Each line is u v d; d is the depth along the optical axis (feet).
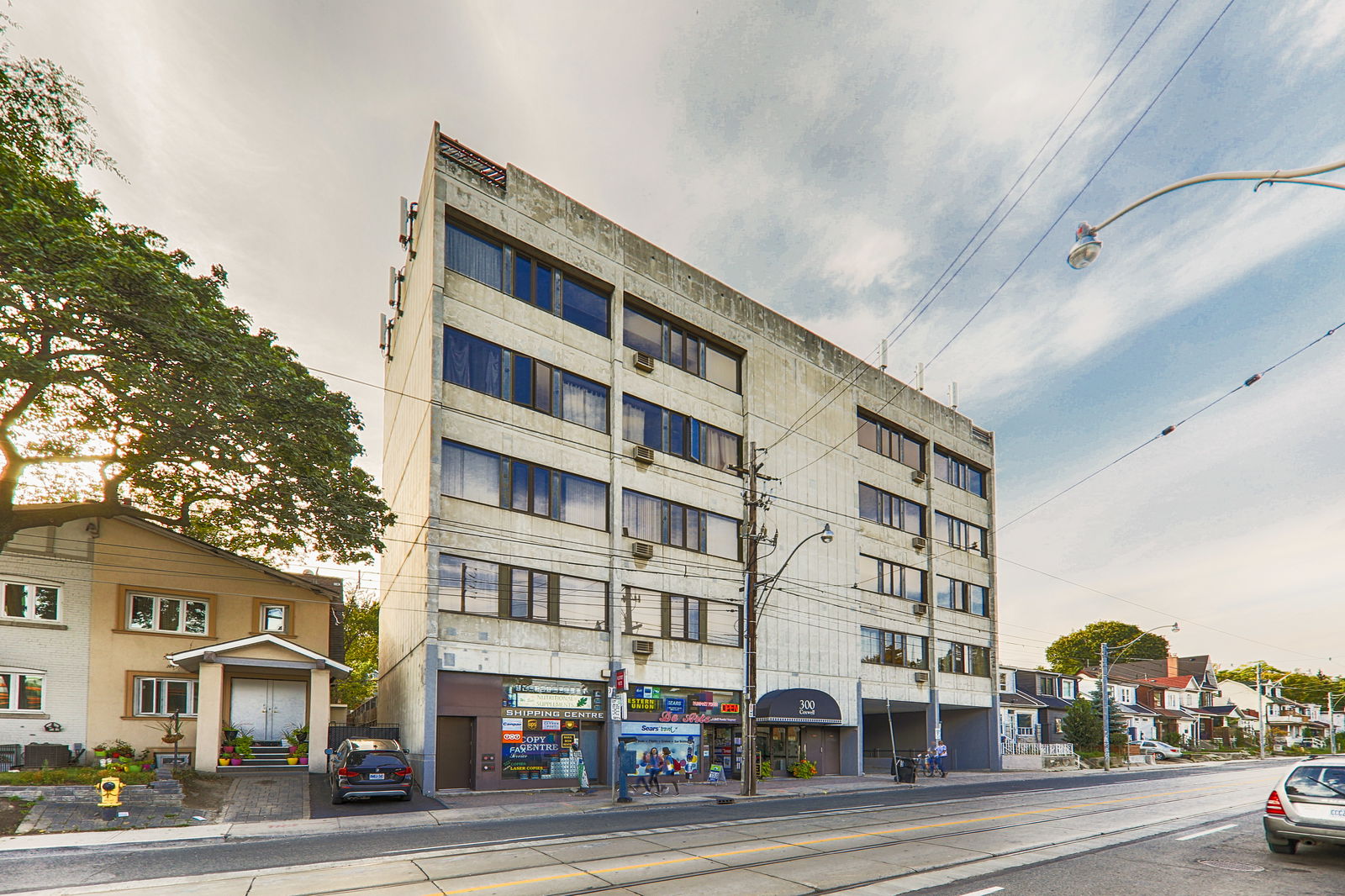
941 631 146.10
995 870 39.93
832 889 35.47
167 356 63.31
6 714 81.61
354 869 39.81
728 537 111.65
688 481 107.65
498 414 89.40
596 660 92.84
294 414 73.61
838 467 130.62
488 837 50.75
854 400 136.26
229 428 70.08
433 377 84.33
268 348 73.87
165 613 92.68
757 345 120.78
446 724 81.05
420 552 85.05
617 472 98.73
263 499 76.84
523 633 86.84
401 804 70.18
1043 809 68.74
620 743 93.09
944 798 80.02
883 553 136.77
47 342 63.00
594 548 95.35
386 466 127.13
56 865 42.27
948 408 159.84
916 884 36.55
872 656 130.00
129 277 59.11
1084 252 35.09
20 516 72.02
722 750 106.22
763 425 119.14
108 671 87.92
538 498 91.66
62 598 86.58
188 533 112.16
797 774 110.63
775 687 111.96
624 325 104.83
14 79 62.49
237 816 61.05
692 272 113.50
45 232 56.29
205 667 81.71
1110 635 331.16
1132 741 245.24
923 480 148.46
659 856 43.04
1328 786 43.11
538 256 96.53
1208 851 45.96
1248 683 419.54
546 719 87.45
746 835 51.29
